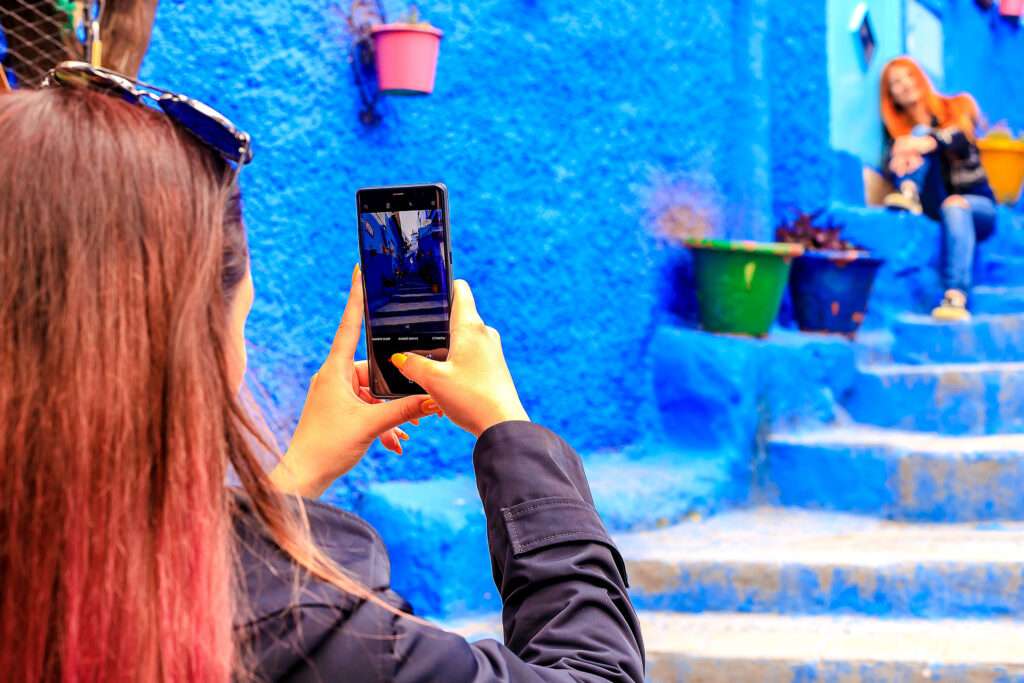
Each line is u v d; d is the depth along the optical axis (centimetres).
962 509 420
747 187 530
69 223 67
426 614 346
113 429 65
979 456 418
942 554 371
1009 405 474
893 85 680
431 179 400
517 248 429
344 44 370
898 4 731
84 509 64
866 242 600
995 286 651
